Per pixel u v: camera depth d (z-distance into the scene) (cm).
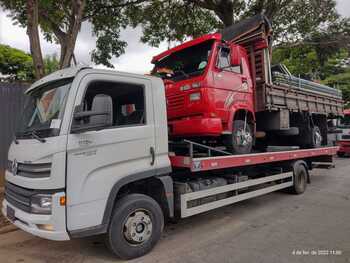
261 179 589
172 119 534
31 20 557
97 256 369
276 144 839
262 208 585
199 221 504
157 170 381
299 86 739
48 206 295
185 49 564
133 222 353
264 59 613
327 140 910
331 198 663
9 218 348
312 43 1476
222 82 525
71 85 319
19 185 327
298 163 719
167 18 1353
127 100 383
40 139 307
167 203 395
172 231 454
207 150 513
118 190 340
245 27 634
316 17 1405
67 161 299
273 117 670
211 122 489
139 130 364
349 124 1495
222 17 1305
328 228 456
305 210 563
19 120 388
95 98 327
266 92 612
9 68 1788
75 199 303
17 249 395
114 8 1082
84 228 308
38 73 564
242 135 569
